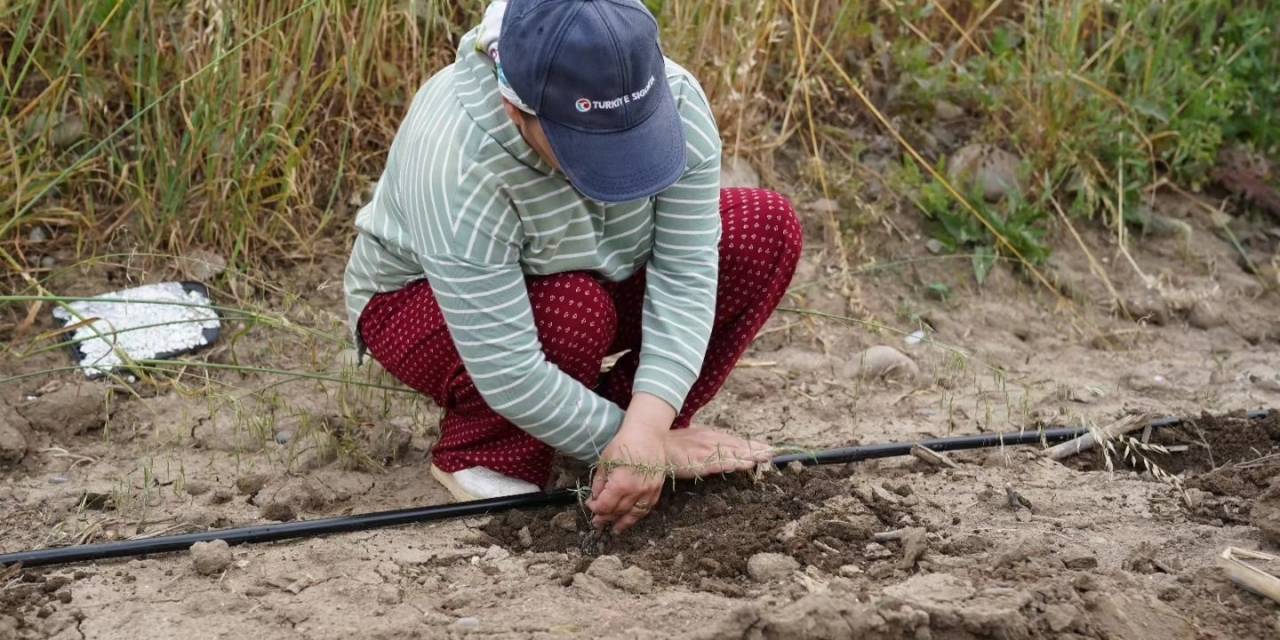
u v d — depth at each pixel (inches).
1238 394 155.5
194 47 154.6
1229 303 183.9
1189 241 192.4
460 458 122.5
